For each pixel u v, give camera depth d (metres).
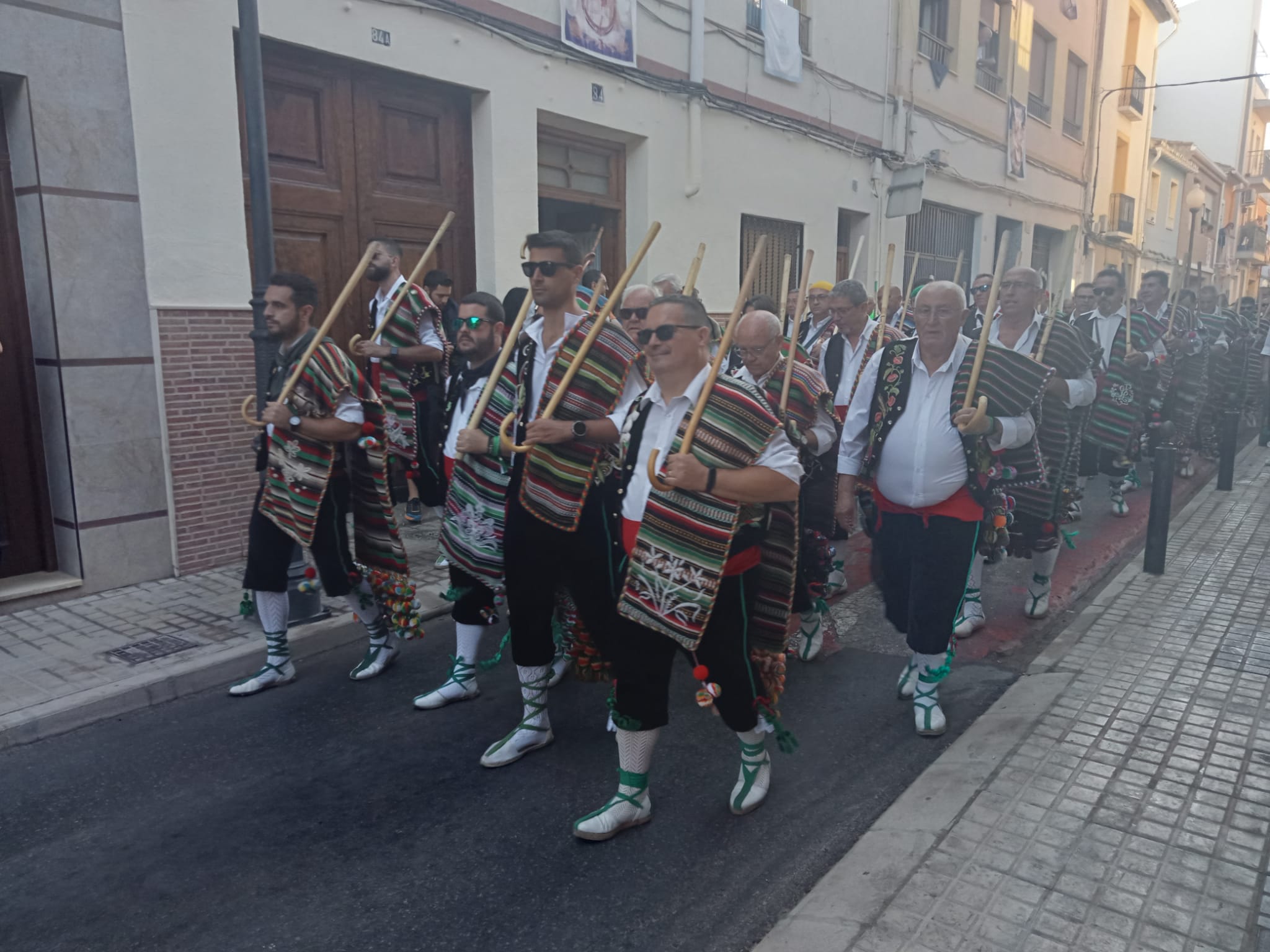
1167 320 8.45
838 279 13.23
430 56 7.05
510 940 2.56
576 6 8.15
